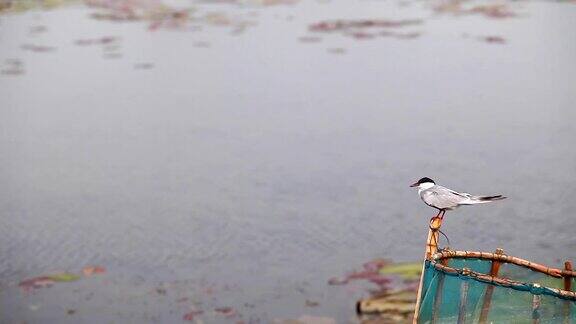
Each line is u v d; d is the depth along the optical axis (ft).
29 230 92.58
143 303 76.64
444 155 112.37
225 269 83.15
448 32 180.96
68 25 196.34
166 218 95.30
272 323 72.64
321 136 121.90
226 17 205.05
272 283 80.07
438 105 134.62
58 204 99.66
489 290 42.91
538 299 41.86
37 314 74.95
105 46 178.19
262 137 122.52
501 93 139.23
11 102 142.00
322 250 86.74
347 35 182.80
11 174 109.70
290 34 185.68
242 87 148.87
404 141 118.42
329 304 75.61
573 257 82.28
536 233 87.86
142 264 84.38
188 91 147.13
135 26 196.13
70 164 113.29
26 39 183.52
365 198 99.19
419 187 47.78
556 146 114.21
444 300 44.11
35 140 123.24
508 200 96.53
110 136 124.88
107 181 107.04
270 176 107.24
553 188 99.55
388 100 138.10
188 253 86.74
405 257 84.74
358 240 88.69
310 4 218.79
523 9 200.13
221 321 73.20
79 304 76.59
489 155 111.55
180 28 194.70
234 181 105.91
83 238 90.53
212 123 129.70
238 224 93.30
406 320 71.82
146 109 137.39
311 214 95.35
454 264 46.96
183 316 74.23
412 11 204.64
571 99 134.21
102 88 149.79
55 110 137.69
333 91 144.46
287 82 150.92
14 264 84.48
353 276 80.84
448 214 93.25
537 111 129.39
